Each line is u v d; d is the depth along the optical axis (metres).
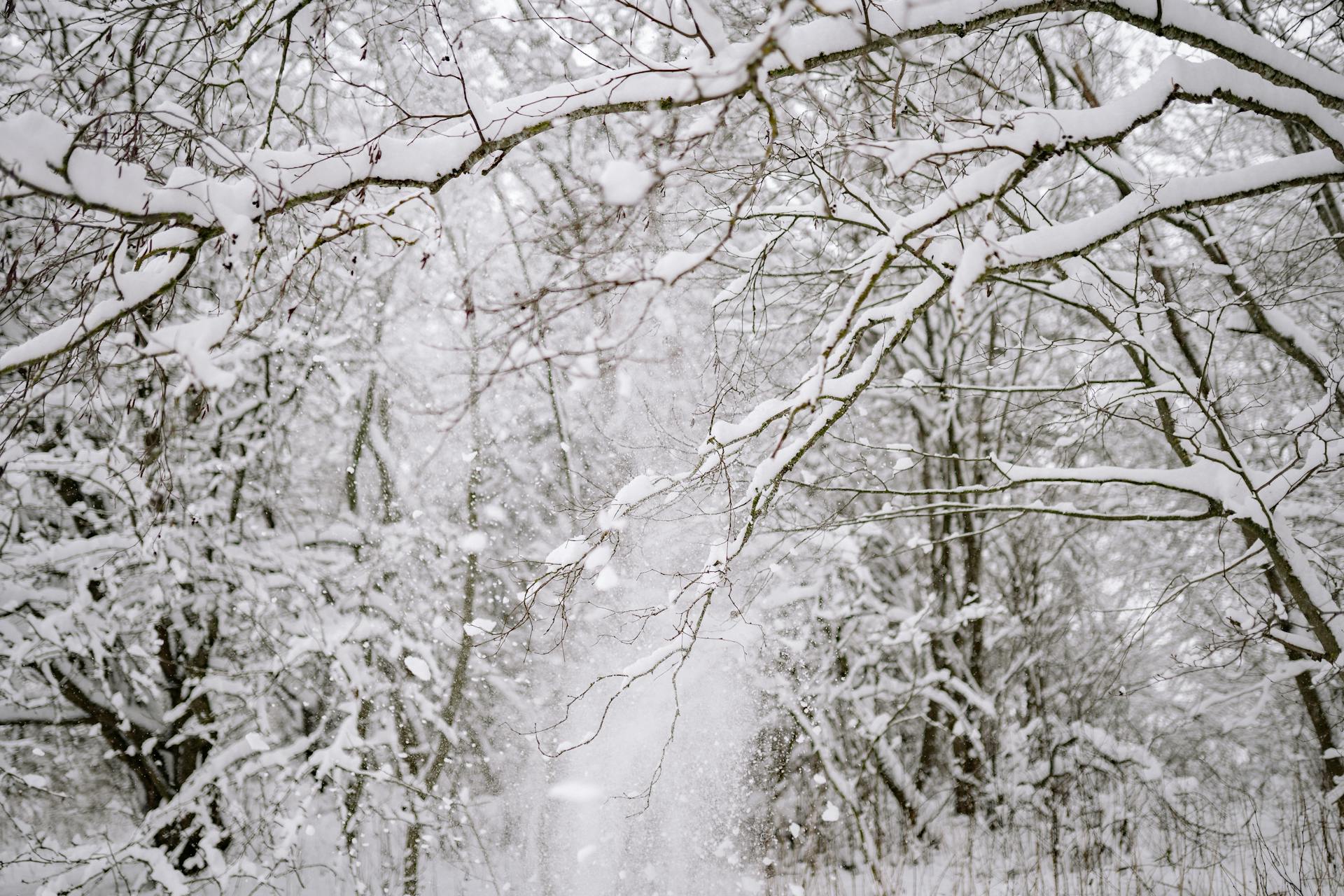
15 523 7.76
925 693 9.68
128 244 3.23
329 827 9.66
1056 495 10.16
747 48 2.90
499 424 9.65
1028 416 9.84
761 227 6.09
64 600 7.79
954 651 10.49
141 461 4.70
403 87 7.04
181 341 2.92
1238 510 5.23
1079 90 6.25
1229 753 10.93
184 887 7.05
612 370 3.48
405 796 8.34
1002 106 5.06
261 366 9.06
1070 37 6.36
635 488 3.95
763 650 8.45
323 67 4.82
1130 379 5.55
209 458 8.62
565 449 8.62
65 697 7.98
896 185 5.14
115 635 7.85
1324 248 6.81
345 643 8.21
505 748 9.40
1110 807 8.86
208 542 8.26
